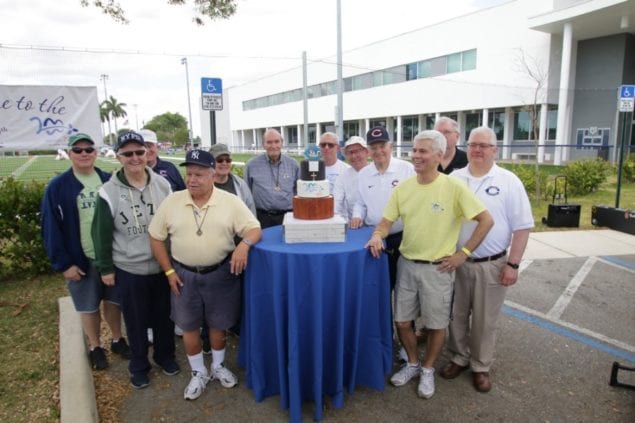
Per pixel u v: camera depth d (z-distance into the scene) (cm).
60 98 592
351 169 383
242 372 340
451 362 331
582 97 2227
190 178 274
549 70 2144
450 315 297
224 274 294
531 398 301
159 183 315
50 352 366
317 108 3766
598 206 855
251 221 290
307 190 293
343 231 290
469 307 315
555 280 543
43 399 301
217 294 296
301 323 274
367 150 372
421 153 275
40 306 468
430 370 305
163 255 292
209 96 596
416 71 2842
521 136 2386
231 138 5631
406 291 301
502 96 2333
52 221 312
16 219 548
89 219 325
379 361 301
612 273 569
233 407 296
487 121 2441
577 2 1914
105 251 297
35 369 339
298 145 4141
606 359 353
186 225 281
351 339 289
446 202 279
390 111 3056
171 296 305
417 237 288
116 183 298
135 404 300
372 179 346
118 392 315
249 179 452
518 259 291
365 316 295
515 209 291
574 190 1230
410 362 320
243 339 327
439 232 282
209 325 306
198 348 307
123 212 298
